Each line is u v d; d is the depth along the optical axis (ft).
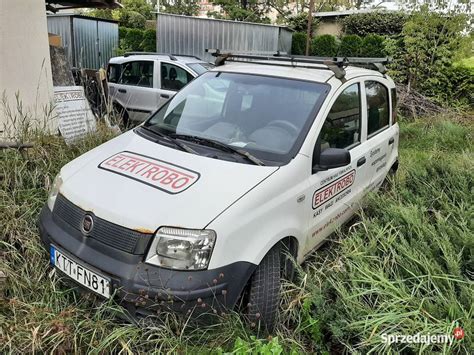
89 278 8.06
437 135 26.86
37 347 7.68
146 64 27.84
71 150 14.56
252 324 8.37
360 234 10.87
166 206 7.97
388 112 15.20
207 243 7.68
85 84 21.50
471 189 13.12
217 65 13.71
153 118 12.01
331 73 11.90
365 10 64.64
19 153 13.05
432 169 14.71
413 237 10.63
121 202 8.18
